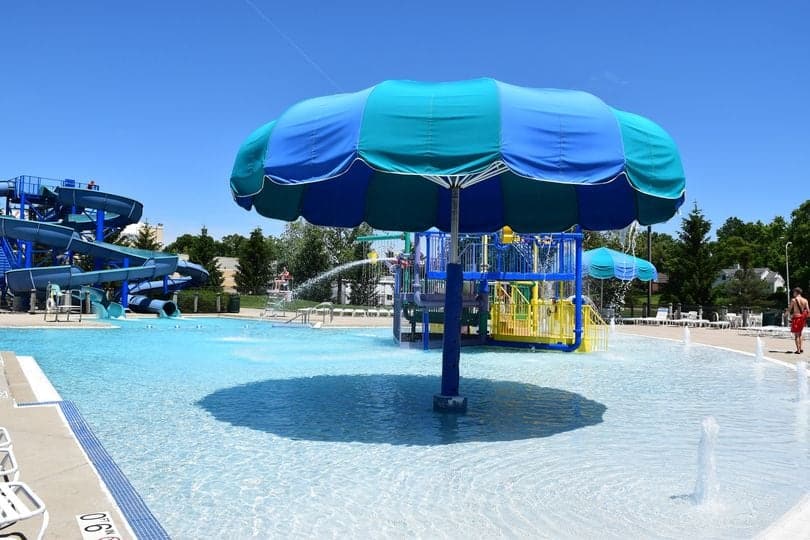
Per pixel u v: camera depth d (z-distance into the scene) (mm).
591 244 44625
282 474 5207
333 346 17109
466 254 16672
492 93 5734
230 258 87312
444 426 7207
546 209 9695
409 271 17281
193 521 4109
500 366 13273
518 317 17234
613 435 6902
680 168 6473
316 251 52375
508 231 16219
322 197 9375
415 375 11391
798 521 4102
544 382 10938
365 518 4227
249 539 3830
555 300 17125
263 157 6367
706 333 26156
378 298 53250
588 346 16562
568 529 4102
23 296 27359
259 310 39125
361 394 9219
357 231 52625
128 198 30891
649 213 8258
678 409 8555
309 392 9352
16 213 33656
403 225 10289
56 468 4930
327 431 6840
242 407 8094
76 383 9766
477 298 17094
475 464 5625
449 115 5625
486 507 4500
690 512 4477
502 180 9766
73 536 3615
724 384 11008
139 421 7121
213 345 16859
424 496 4719
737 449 6418
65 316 25344
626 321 35000
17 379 9492
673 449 6297
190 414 7574
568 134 5738
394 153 5586
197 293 34906
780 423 7715
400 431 6902
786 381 11484
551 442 6520
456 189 7961
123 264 29516
